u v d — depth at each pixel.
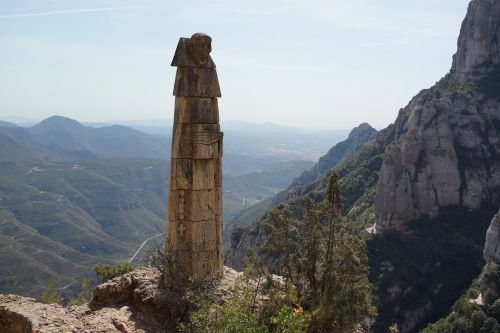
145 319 16.84
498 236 64.56
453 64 118.81
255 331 13.68
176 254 18.05
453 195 88.19
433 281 72.62
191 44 18.23
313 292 18.11
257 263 18.45
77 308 17.95
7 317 17.23
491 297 58.19
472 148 92.56
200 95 18.19
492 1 108.06
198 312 14.45
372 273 75.06
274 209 20.08
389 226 83.31
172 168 18.39
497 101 98.31
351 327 17.67
